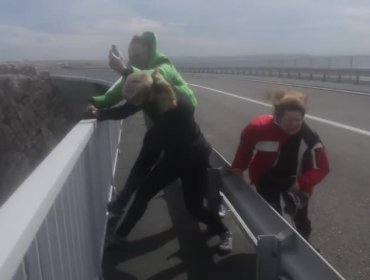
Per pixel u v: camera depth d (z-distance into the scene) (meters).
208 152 4.38
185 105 4.16
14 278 1.52
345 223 5.63
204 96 24.23
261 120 3.96
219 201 4.52
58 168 2.40
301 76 36.88
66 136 3.37
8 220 1.66
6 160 37.16
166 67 4.48
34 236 1.76
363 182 7.32
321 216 5.88
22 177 37.06
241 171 4.05
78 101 42.19
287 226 2.72
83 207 3.29
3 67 51.62
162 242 4.87
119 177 7.41
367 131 11.98
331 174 7.82
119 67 4.59
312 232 5.37
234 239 4.88
